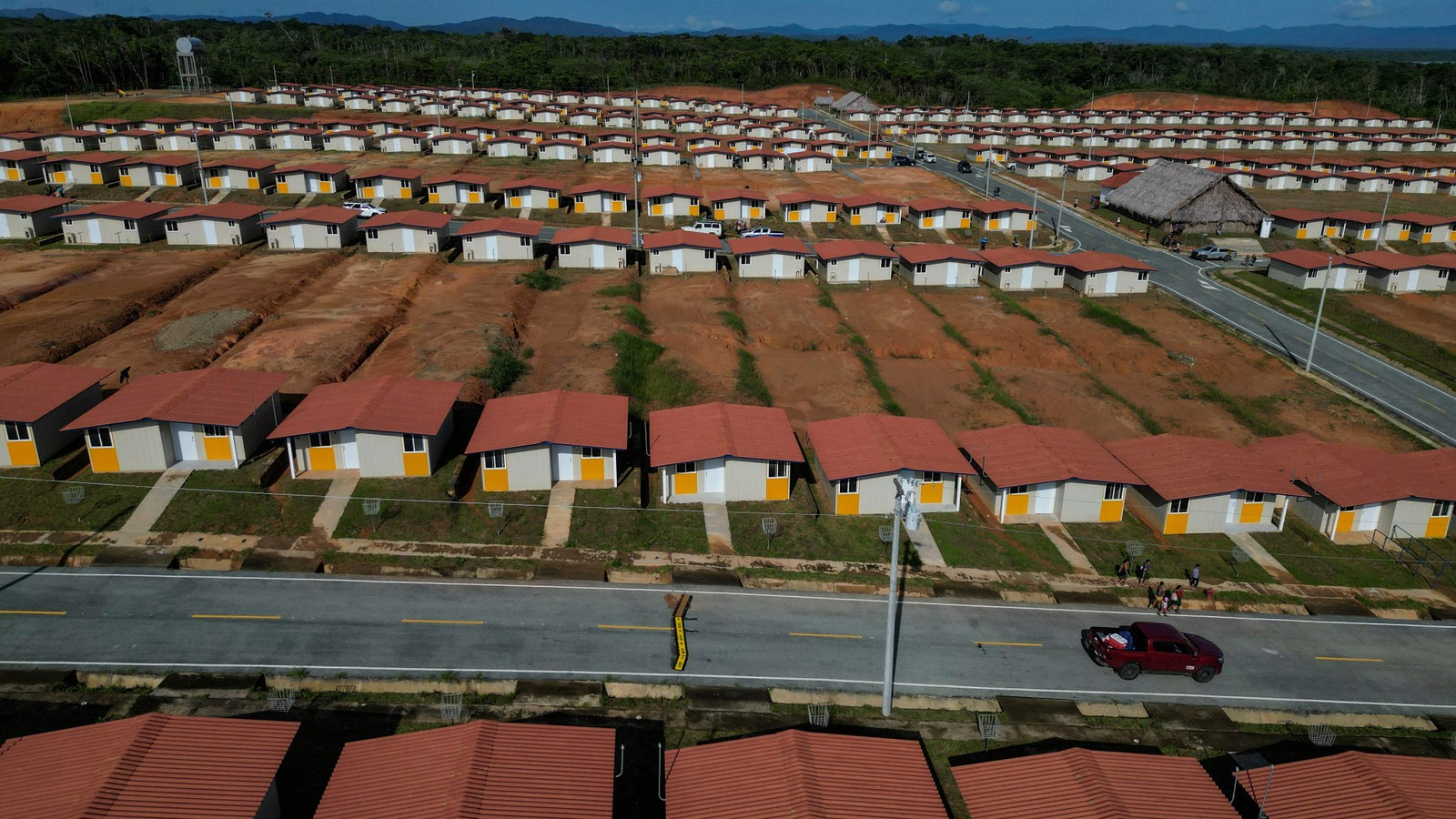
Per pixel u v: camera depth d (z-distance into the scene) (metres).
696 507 50.72
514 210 119.62
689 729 33.97
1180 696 37.94
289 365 64.12
